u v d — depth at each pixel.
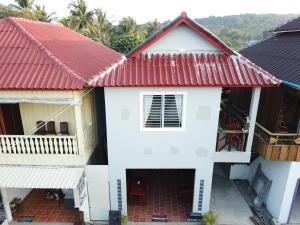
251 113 13.12
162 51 13.41
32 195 17.36
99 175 14.09
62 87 11.34
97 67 15.21
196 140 13.41
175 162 13.94
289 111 15.35
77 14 60.69
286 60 16.50
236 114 16.34
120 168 14.02
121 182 14.34
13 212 15.40
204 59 13.13
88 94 14.53
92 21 62.12
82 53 17.02
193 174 17.19
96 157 16.45
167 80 11.95
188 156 13.77
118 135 13.29
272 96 16.88
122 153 13.67
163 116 13.04
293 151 13.47
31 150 13.76
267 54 19.66
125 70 12.53
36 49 13.32
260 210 15.73
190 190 16.22
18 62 12.62
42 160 13.46
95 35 57.31
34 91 11.94
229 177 19.20
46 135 13.55
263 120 18.38
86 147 13.98
